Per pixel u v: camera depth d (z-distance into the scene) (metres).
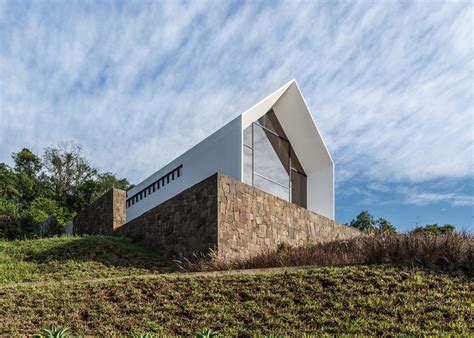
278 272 8.79
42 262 12.65
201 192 13.29
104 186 40.03
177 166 20.64
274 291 7.77
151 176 23.02
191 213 13.52
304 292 7.62
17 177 36.84
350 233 20.97
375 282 7.80
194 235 13.20
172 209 14.45
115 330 6.87
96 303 7.92
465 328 6.07
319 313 6.88
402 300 7.05
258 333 6.39
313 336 6.11
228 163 17.31
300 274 8.37
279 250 13.10
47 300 8.20
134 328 6.87
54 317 7.45
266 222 14.59
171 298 7.92
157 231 15.02
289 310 7.04
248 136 19.59
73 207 37.97
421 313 6.64
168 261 13.46
